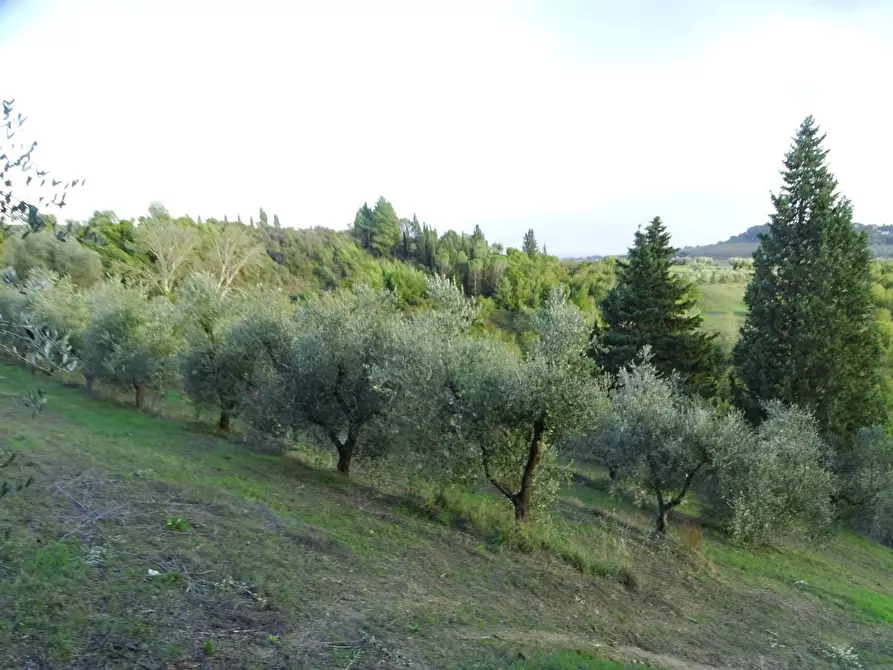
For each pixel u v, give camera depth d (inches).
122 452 472.1
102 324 904.3
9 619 196.1
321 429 632.4
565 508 696.4
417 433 515.8
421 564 376.5
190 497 375.9
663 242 1346.0
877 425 1098.7
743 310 2760.8
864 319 1213.7
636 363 1275.8
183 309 847.1
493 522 508.1
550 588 395.5
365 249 3814.0
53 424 561.3
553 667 256.1
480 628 288.7
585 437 675.4
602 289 2844.5
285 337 692.1
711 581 530.0
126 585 240.5
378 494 560.7
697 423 644.1
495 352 534.6
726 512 747.4
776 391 1175.6
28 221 128.0
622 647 326.6
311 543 350.9
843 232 1204.5
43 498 315.0
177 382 940.0
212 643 211.5
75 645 190.9
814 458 756.6
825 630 459.5
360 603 281.9
